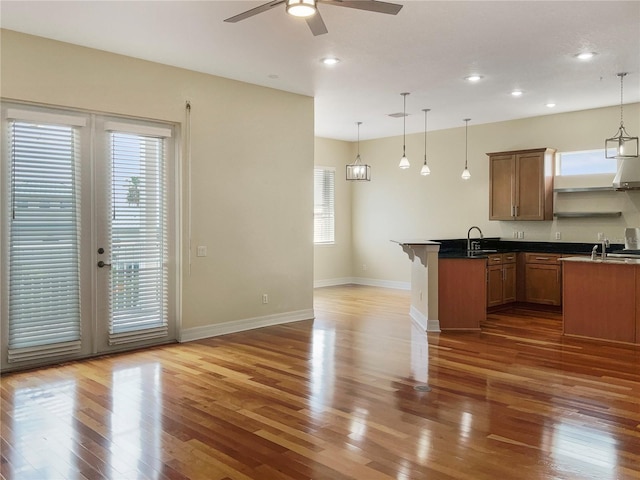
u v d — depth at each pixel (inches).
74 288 191.0
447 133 362.0
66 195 188.5
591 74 226.7
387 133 381.4
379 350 205.0
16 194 177.6
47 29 172.6
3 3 151.6
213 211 229.6
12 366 178.4
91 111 193.6
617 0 149.9
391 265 397.4
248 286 244.1
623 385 161.5
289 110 259.1
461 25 169.6
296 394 153.3
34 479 104.0
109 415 137.4
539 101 278.4
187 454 114.5
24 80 175.8
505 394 152.9
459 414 137.3
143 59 204.5
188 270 221.3
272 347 210.2
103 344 200.1
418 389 157.4
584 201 301.3
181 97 217.0
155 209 213.8
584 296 227.0
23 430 128.0
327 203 405.4
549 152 305.6
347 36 179.9
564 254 294.8
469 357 194.4
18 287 179.0
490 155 326.0
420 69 219.3
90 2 151.3
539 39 182.9
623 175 264.7
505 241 330.3
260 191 247.4
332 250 409.1
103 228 199.0
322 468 107.7
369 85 245.3
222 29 173.0
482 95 265.1
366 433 125.3
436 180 369.1
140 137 209.2
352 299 335.3
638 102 279.3
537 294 306.7
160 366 183.5
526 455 113.5
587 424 130.6
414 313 270.7
